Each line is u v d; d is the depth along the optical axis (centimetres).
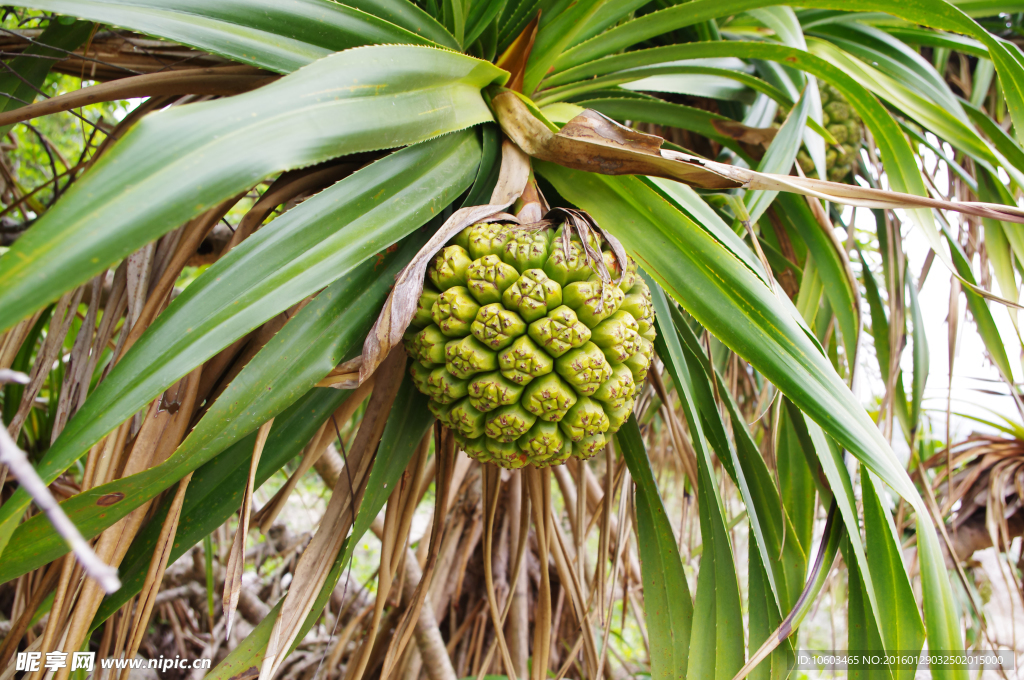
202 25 55
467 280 60
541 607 77
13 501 47
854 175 105
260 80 67
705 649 69
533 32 69
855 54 97
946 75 123
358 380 59
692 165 59
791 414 80
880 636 65
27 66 73
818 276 87
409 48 57
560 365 60
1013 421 133
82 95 63
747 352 63
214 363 62
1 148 94
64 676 54
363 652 67
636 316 64
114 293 67
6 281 40
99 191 43
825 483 77
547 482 76
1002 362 88
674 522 165
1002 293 92
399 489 70
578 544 84
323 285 54
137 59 75
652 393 90
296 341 56
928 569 65
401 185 59
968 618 139
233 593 53
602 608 73
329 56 53
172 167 44
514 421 60
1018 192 94
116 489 51
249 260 53
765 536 73
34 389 64
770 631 69
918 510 66
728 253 63
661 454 149
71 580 59
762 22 87
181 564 142
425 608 109
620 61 76
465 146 65
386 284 61
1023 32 113
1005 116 115
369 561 201
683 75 90
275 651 58
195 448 53
